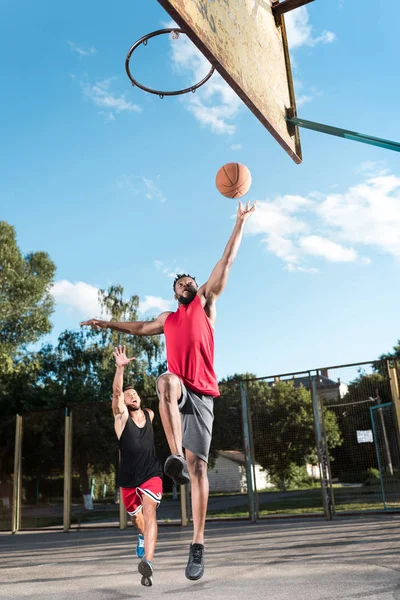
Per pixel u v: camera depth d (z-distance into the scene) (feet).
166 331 11.36
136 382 89.20
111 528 39.83
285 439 38.70
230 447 39.27
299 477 39.58
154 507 15.15
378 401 36.47
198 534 10.51
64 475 41.73
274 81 16.47
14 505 42.50
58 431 44.50
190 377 10.93
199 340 11.02
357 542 20.99
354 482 38.45
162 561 19.25
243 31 14.87
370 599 10.48
